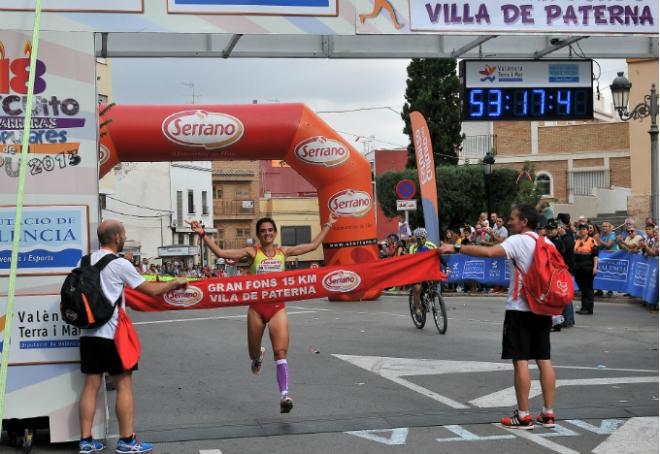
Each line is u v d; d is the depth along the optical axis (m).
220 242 67.19
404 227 23.45
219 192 67.69
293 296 7.67
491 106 11.14
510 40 11.05
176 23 7.39
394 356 11.40
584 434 6.95
